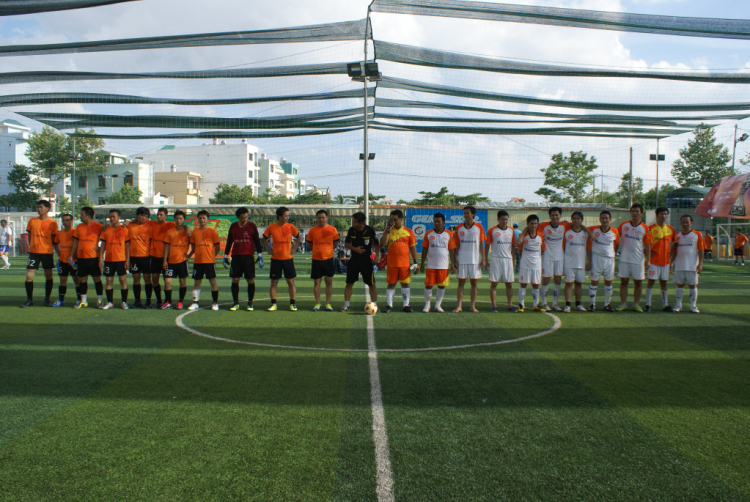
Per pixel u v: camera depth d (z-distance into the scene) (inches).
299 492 86.1
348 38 386.3
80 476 92.1
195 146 2210.9
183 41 377.4
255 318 273.3
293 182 2783.0
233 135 589.6
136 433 112.1
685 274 298.7
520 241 304.0
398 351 193.0
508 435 111.6
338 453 101.8
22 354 186.9
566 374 161.5
